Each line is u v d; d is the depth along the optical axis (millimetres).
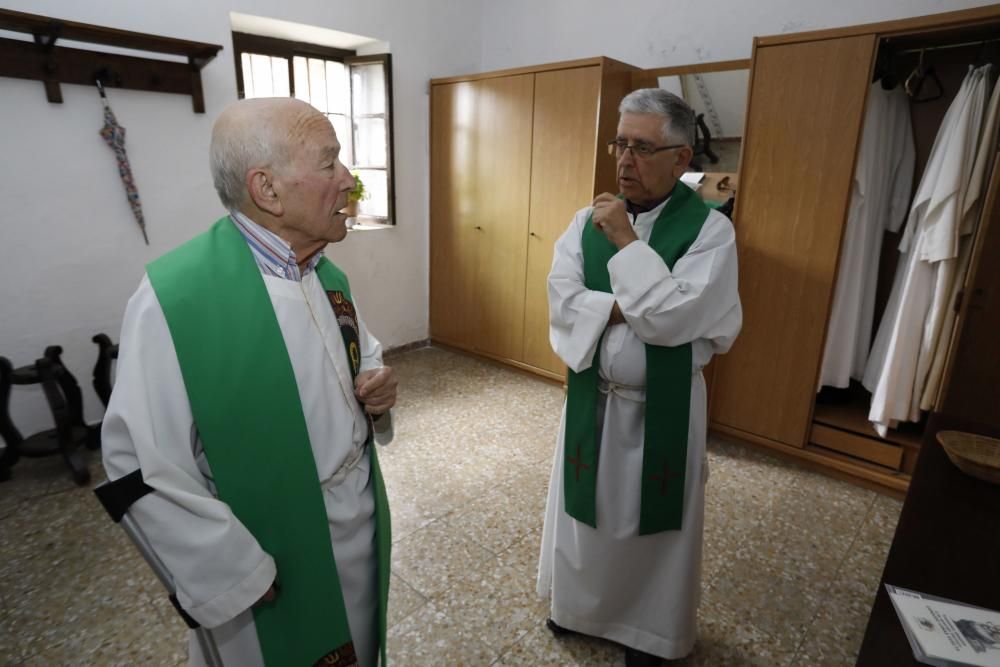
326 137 866
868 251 2680
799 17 2879
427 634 1686
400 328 4293
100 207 2668
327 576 929
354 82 3941
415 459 2736
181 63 2775
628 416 1412
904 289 2402
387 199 3984
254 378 843
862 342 2814
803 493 2496
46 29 2250
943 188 2215
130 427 748
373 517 1064
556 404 3430
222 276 846
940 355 2379
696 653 1637
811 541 2164
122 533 2121
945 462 1370
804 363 2637
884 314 2643
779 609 1813
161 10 2713
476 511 2318
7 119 2369
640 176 1299
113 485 759
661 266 1244
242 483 846
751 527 2244
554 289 1424
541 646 1653
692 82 3053
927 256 2303
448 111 3918
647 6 3379
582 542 1499
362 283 3965
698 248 1308
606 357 1389
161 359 801
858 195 2504
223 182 854
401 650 1625
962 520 1122
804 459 2709
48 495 2357
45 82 2414
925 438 1504
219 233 886
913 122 2713
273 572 844
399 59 3770
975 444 1430
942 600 881
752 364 2783
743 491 2502
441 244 4207
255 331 848
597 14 3605
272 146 818
